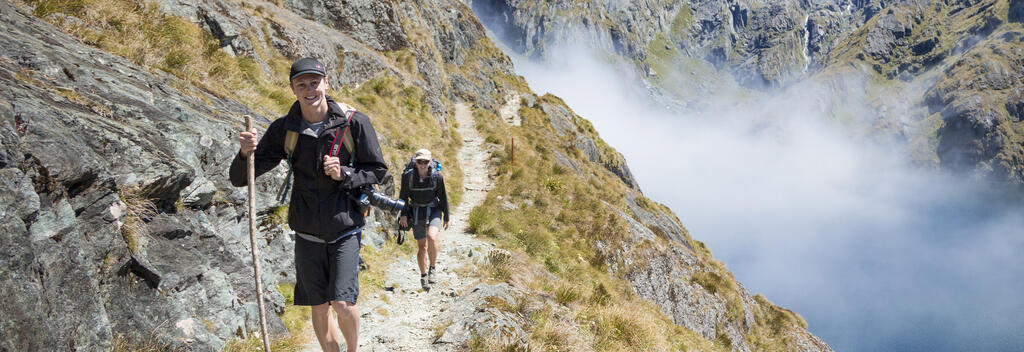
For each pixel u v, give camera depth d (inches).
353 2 1045.2
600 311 302.2
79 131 147.9
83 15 336.5
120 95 204.8
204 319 170.6
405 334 224.7
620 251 656.4
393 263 333.4
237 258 207.5
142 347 141.7
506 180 740.7
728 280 964.0
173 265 165.6
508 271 347.3
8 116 116.6
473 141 1005.8
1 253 100.0
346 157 124.6
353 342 137.5
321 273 133.3
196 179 199.5
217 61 442.3
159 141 191.0
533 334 236.2
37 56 189.9
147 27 386.9
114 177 147.6
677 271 796.0
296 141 120.6
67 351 113.8
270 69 601.0
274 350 189.2
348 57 856.9
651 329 304.8
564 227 636.1
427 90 1085.1
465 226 516.7
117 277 142.8
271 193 257.4
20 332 100.4
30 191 112.2
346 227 127.6
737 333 853.2
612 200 850.1
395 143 712.4
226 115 307.0
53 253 116.5
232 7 649.0
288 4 920.3
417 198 285.7
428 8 1734.7
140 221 160.4
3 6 257.8
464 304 252.2
